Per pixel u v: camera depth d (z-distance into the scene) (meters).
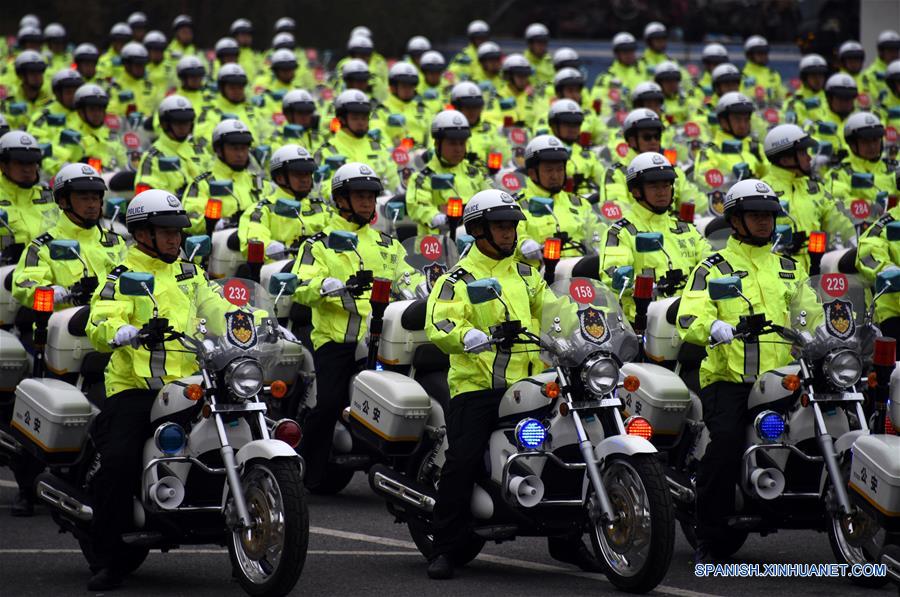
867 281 44.00
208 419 30.33
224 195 55.38
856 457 28.80
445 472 31.91
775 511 32.44
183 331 31.86
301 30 141.50
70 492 32.09
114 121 80.12
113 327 30.48
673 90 92.19
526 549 35.62
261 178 57.34
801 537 36.94
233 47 106.94
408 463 33.66
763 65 110.00
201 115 77.94
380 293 34.56
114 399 31.48
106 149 73.31
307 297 39.22
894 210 44.28
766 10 128.38
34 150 46.91
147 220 31.61
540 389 31.00
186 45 119.81
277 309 42.59
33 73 89.69
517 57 92.62
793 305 32.06
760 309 33.31
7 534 36.78
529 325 32.06
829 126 77.31
